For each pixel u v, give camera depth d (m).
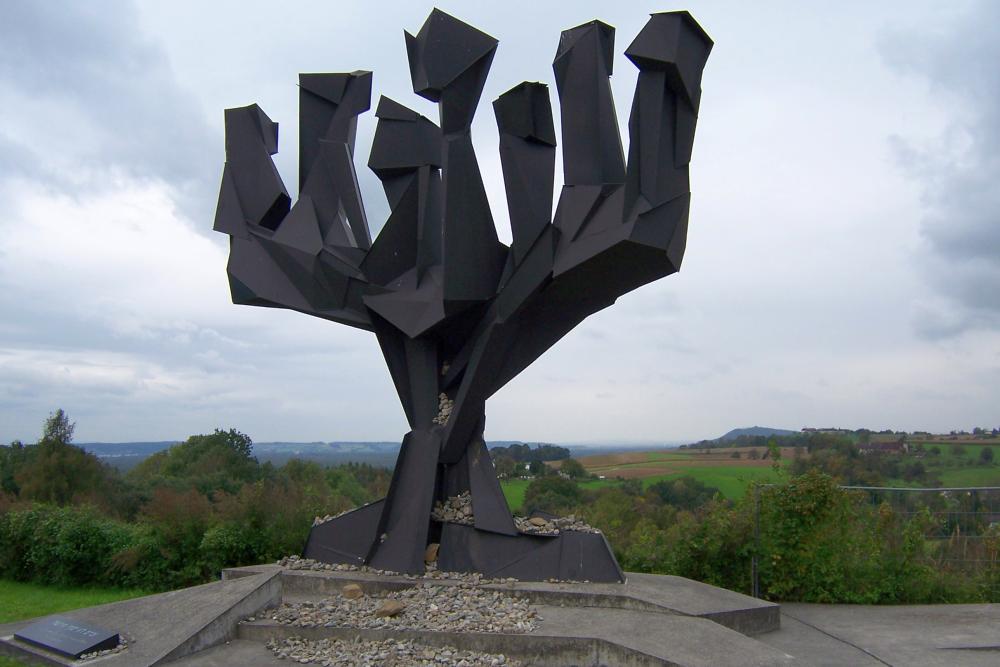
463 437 9.91
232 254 10.85
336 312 10.35
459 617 7.86
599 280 9.03
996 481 19.31
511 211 9.09
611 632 7.35
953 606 10.05
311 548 10.23
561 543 9.23
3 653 7.66
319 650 7.35
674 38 8.30
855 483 17.09
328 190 10.70
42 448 23.19
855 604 10.27
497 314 9.27
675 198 8.45
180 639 7.30
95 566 12.60
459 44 9.11
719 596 8.94
